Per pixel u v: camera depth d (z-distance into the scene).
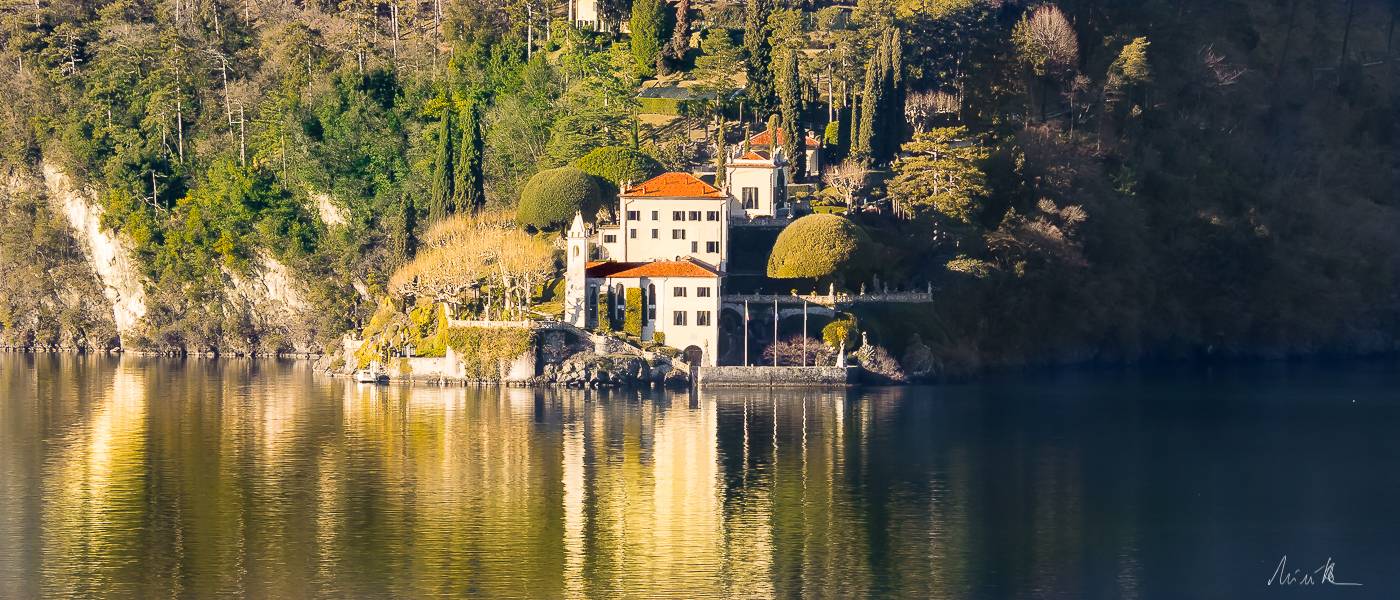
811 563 189.25
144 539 198.00
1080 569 190.12
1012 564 191.12
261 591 179.62
